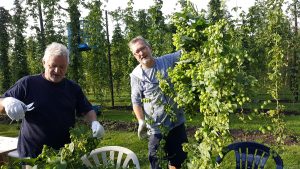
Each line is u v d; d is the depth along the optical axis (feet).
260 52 21.49
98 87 32.81
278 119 8.67
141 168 15.89
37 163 6.39
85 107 10.83
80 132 6.72
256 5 23.29
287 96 34.60
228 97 6.55
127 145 19.51
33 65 31.76
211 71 6.47
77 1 29.07
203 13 7.73
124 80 35.32
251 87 6.51
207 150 6.86
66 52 9.68
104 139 20.98
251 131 20.42
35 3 28.99
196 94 7.65
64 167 6.13
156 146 11.28
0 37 30.58
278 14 9.45
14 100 8.81
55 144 10.00
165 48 26.14
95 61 31.86
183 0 8.45
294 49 26.35
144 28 31.65
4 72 31.17
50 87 9.94
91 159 11.76
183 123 11.48
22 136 10.05
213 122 6.72
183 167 8.07
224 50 6.42
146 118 11.29
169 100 10.40
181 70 7.77
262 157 9.02
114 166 7.57
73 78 30.14
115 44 34.50
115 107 33.68
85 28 30.40
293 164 15.33
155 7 25.94
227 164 14.60
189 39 7.54
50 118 9.82
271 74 9.14
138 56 11.00
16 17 29.55
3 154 11.31
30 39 30.99
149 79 10.96
